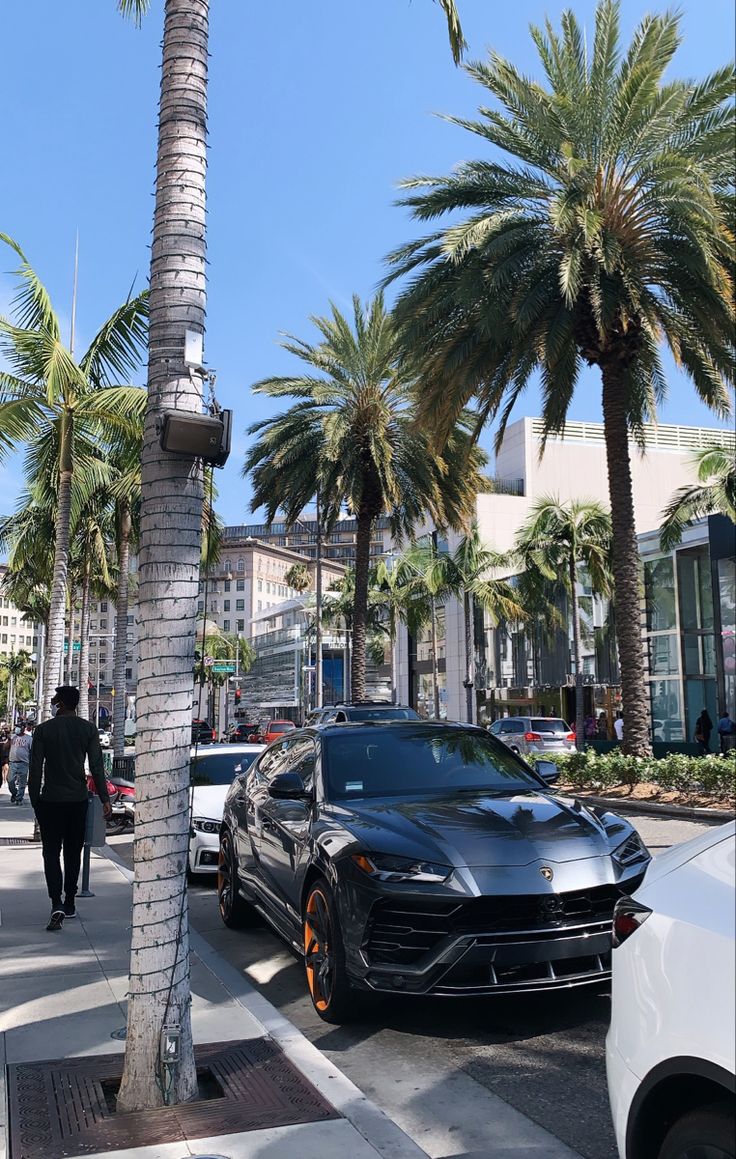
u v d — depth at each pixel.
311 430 25.73
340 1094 3.92
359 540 27.42
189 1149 3.40
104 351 15.37
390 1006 5.44
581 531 32.44
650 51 15.93
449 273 16.80
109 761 26.03
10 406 14.23
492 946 4.52
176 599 4.09
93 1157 3.34
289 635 97.62
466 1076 4.40
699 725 27.45
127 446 15.81
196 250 4.38
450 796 5.87
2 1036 4.76
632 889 4.86
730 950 2.21
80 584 34.66
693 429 63.53
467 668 41.03
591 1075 4.36
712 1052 2.16
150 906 3.92
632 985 2.53
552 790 6.32
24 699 126.31
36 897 8.84
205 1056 4.39
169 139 4.41
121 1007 5.28
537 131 16.41
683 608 31.34
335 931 5.06
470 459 25.64
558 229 14.72
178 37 4.45
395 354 18.53
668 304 16.89
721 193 15.76
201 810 10.52
